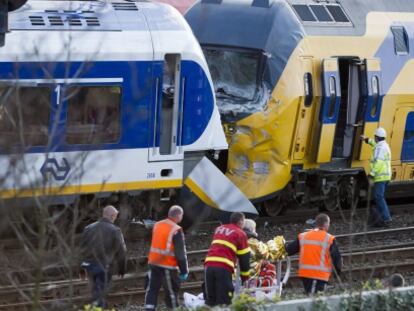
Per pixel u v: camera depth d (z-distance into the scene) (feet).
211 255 170.50
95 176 219.41
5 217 110.63
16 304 179.73
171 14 234.99
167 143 233.55
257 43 265.95
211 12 274.77
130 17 228.63
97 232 162.09
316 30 272.51
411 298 145.69
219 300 169.58
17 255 195.72
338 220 275.18
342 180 286.66
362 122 281.54
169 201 241.96
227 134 264.52
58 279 194.49
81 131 217.77
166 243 172.14
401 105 290.56
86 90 218.79
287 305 139.95
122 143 224.53
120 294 193.47
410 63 292.81
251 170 264.31
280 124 263.29
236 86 267.39
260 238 252.62
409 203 315.17
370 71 281.13
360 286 152.46
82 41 218.38
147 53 226.58
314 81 270.05
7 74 209.56
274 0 270.26
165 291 173.88
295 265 221.87
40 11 217.77
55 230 114.01
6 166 144.15
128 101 224.53
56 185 192.13
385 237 257.34
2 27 164.35
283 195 275.18
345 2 285.43
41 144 211.00
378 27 287.48
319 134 272.31
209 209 239.30
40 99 210.59
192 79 234.17
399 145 292.40
